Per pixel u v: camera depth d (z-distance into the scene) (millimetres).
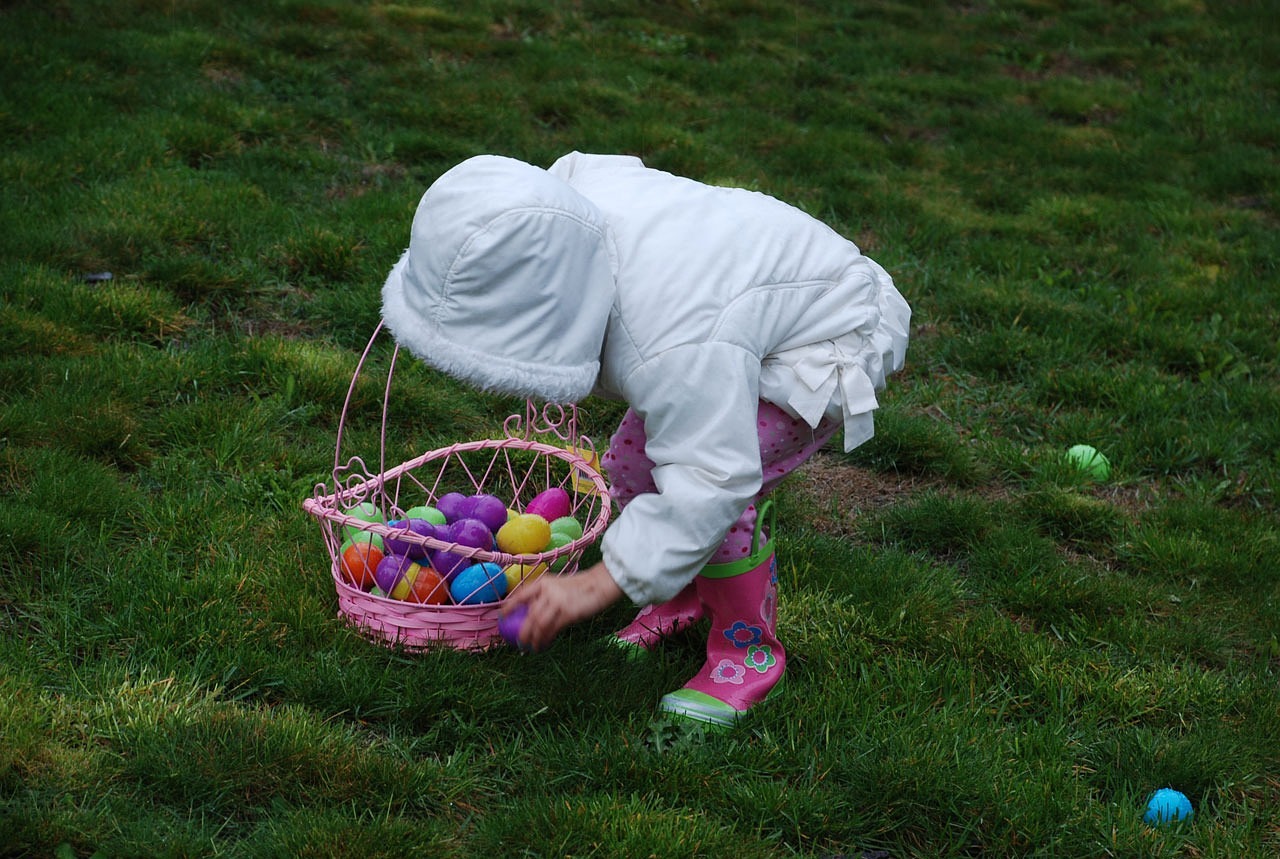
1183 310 5301
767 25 9219
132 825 2045
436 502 3135
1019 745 2535
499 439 3572
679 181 2340
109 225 4371
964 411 4305
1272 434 4230
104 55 6090
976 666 2836
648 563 2082
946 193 6520
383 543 2629
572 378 1952
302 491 3168
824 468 3852
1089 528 3613
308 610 2646
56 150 4949
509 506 3383
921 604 3012
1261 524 3695
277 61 6508
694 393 2059
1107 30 10266
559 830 2139
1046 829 2277
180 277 4184
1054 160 7250
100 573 2736
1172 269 5801
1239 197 7055
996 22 10125
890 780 2342
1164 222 6395
